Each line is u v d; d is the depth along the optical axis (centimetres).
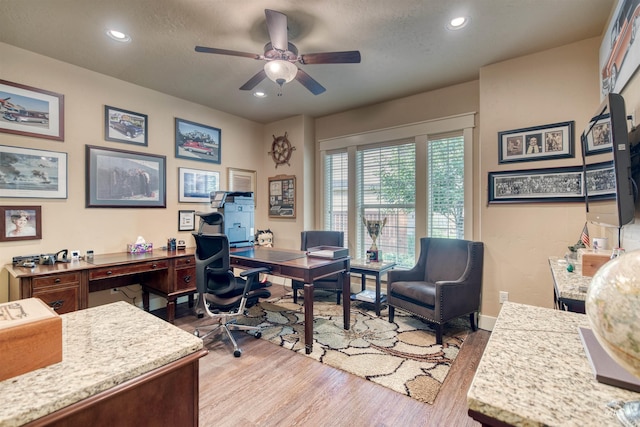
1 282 256
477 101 337
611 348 50
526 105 280
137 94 345
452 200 360
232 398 194
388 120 403
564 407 57
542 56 273
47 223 282
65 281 247
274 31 200
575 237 259
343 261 293
